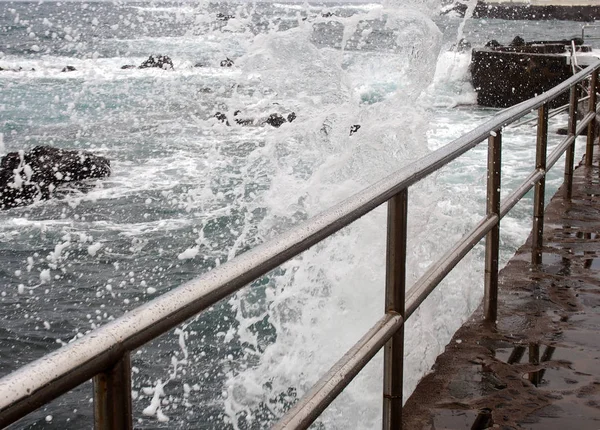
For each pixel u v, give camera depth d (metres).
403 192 2.17
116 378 0.99
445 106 25.50
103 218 13.62
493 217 3.40
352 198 1.87
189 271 10.58
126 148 19.19
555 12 110.44
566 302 3.90
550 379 3.05
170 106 22.31
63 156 16.30
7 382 0.82
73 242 12.37
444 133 18.97
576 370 3.13
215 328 7.52
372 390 4.01
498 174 3.40
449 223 4.99
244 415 5.40
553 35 75.44
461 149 2.64
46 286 10.45
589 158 7.27
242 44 5.20
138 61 39.03
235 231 11.38
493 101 28.75
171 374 6.74
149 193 15.09
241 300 7.91
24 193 15.02
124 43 45.12
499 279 4.28
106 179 16.23
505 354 3.28
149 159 17.94
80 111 25.69
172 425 5.94
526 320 3.65
